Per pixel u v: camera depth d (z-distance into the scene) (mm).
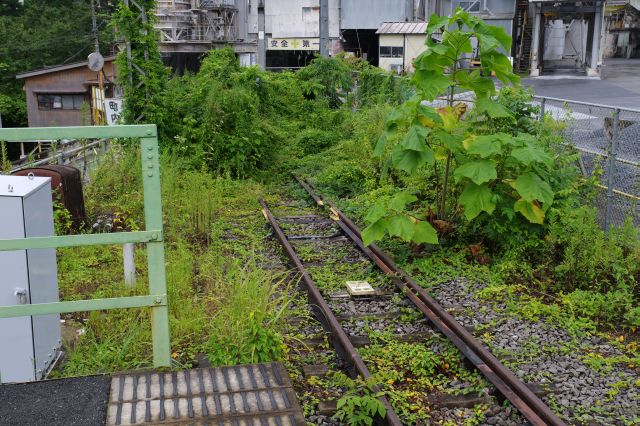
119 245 8695
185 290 6977
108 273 7762
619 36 56031
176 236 9094
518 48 40844
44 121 37344
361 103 21500
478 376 5574
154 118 14141
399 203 8281
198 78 17422
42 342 5055
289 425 3723
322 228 10664
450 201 9578
